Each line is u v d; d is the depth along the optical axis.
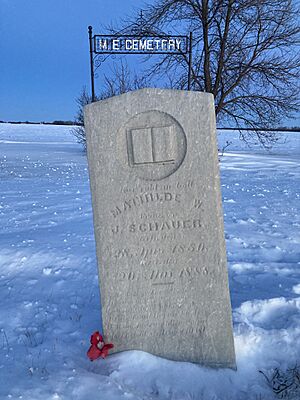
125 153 1.26
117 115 1.24
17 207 3.78
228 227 2.92
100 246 1.30
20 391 1.10
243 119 6.84
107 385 1.16
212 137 1.23
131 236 1.29
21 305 1.71
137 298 1.32
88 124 1.26
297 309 1.57
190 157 1.24
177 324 1.32
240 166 8.15
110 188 1.28
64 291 1.86
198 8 6.30
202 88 6.64
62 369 1.23
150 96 1.23
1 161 9.26
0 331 1.50
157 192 1.27
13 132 31.69
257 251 2.37
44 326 1.53
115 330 1.34
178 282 1.30
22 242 2.56
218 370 1.31
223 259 1.28
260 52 6.39
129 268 1.31
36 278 2.02
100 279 1.32
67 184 5.47
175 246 1.29
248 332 1.42
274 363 1.33
